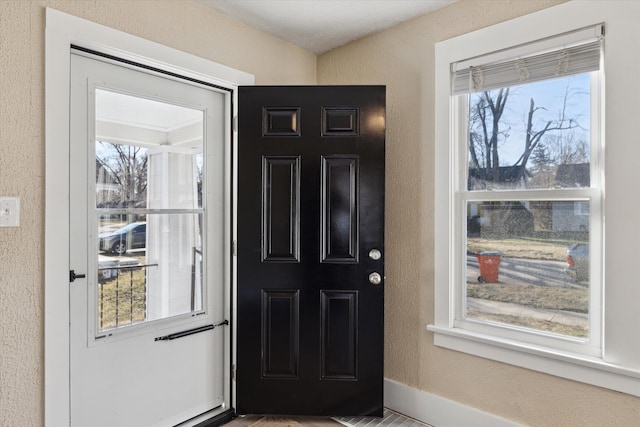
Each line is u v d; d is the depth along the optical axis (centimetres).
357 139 214
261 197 215
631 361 154
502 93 197
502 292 197
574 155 176
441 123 210
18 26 147
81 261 171
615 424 159
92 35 165
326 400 215
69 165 165
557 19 172
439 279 211
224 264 228
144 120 194
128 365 187
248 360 216
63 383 159
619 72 157
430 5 209
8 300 146
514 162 193
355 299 215
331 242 215
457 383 205
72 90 168
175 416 205
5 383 145
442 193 210
